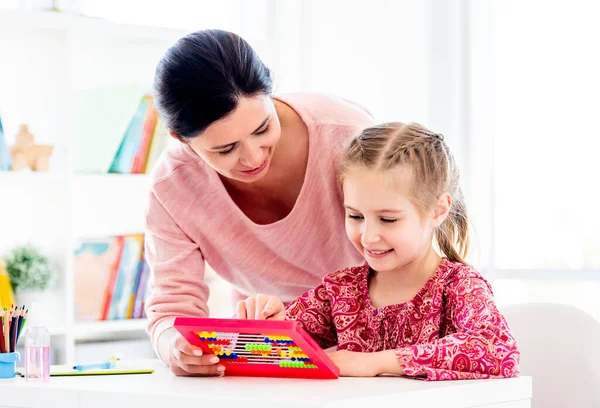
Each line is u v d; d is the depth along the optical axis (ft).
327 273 6.05
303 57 11.46
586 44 9.26
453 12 9.96
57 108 10.07
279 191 5.76
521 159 9.63
